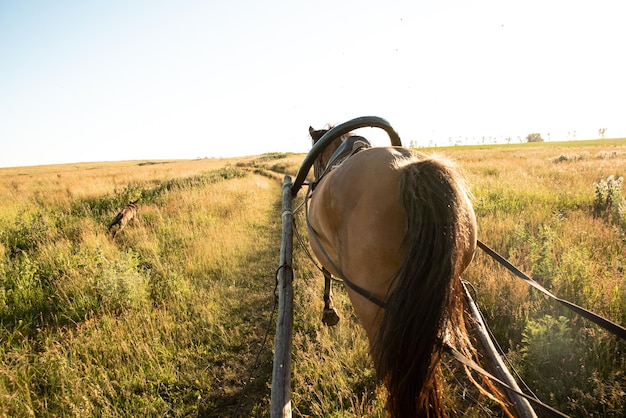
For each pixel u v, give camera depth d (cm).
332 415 299
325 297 393
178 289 554
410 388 158
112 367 388
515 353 327
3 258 675
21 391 344
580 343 323
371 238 186
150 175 2988
